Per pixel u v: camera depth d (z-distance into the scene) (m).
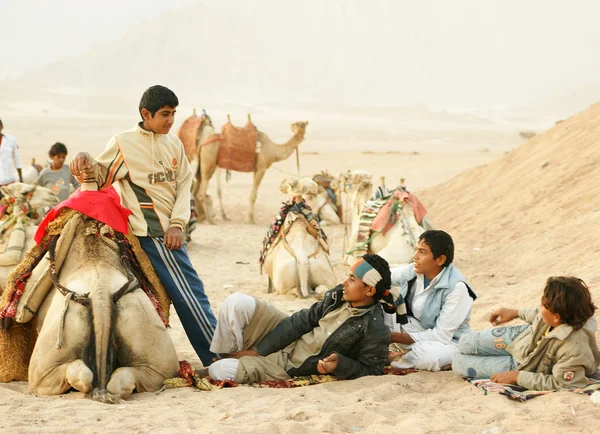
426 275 6.54
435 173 30.39
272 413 5.09
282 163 37.59
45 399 5.46
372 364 6.03
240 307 6.20
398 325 6.54
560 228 12.21
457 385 5.82
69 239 6.00
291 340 6.17
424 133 93.75
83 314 5.60
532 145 18.28
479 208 16.14
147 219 6.25
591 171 14.91
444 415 4.93
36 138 64.62
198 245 15.45
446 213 17.00
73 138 65.56
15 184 7.73
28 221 7.69
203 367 6.60
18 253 7.33
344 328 5.98
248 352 6.26
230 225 18.73
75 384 5.41
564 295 5.25
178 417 4.99
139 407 5.23
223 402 5.38
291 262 10.23
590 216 12.19
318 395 5.51
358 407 5.12
